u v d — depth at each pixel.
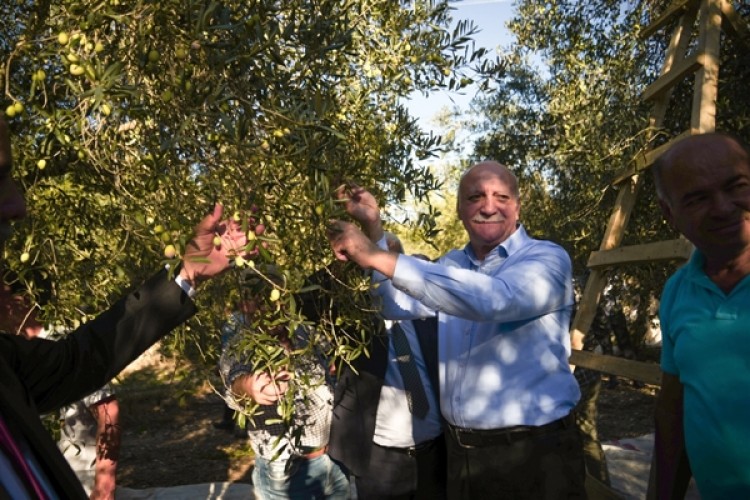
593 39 5.68
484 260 2.77
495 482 2.60
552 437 2.58
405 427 3.04
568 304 2.66
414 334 3.08
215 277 1.71
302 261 1.74
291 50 1.69
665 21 3.58
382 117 2.15
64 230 1.88
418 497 3.07
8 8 1.64
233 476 6.66
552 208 5.90
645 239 4.43
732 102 3.79
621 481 4.65
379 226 2.11
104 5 1.40
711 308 1.88
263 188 1.54
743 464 1.79
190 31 1.37
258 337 1.62
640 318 6.58
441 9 2.17
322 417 2.95
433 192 2.12
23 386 1.29
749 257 1.84
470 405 2.65
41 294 1.85
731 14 3.07
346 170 1.70
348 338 1.82
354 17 2.17
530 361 2.61
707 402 1.84
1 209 1.17
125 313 1.56
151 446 7.59
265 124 1.48
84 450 3.13
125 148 1.61
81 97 1.35
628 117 4.52
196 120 1.45
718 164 1.80
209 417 8.59
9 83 1.48
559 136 5.34
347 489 3.20
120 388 8.61
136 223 1.65
